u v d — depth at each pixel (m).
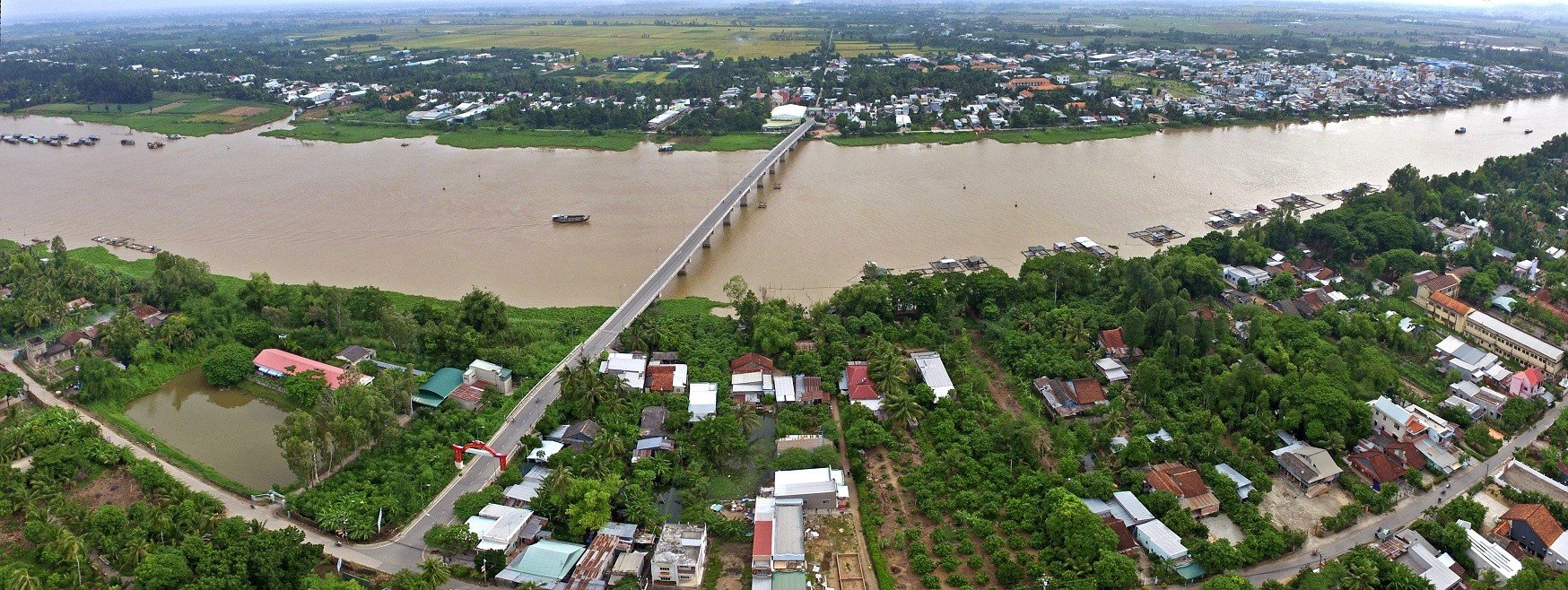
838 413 153.50
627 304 195.00
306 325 182.25
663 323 182.12
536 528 118.69
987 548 115.94
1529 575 102.31
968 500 124.62
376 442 138.38
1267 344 167.12
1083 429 138.75
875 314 184.88
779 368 169.12
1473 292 193.38
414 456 135.12
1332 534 118.25
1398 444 133.88
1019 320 181.50
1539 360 160.38
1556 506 118.50
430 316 184.00
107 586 104.25
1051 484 126.38
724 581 111.12
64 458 130.50
